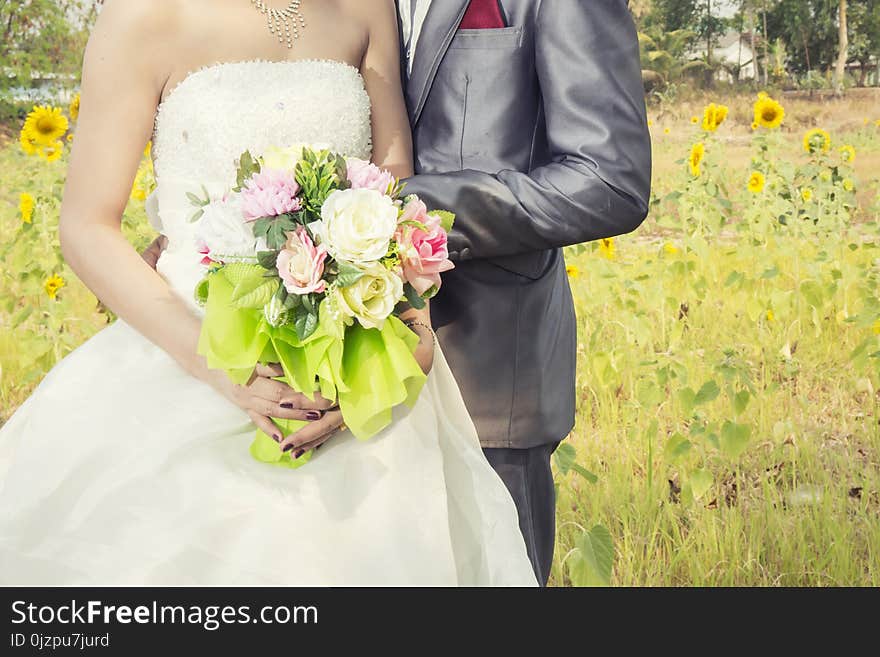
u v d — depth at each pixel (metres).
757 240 5.24
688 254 5.45
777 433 3.86
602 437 4.09
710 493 3.78
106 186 1.84
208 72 1.87
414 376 1.68
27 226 4.72
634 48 1.94
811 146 5.73
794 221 5.34
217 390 1.76
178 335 1.79
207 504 1.67
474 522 1.84
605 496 3.68
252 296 1.52
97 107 1.83
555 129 1.91
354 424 1.61
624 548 3.43
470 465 1.88
